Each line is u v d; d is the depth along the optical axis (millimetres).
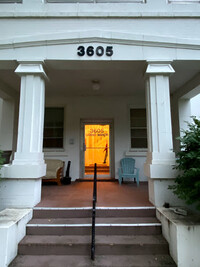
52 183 5355
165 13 3508
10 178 3008
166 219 2570
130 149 5863
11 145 5305
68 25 3521
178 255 2223
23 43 3297
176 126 5492
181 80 4676
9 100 5434
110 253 2436
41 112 3348
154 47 3330
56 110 6090
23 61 3256
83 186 4891
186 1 3738
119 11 3600
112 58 3297
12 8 3596
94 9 3604
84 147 6078
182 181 2678
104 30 3504
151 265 2236
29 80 3295
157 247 2469
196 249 2250
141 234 2713
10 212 2795
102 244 2449
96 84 4812
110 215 2980
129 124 5957
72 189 4488
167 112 3271
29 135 3162
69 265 2223
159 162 3102
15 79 4570
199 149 2459
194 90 4629
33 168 3002
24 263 2266
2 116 5410
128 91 5629
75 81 4816
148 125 3383
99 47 3301
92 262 2277
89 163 6113
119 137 5918
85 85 5121
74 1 3768
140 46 3330
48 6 3598
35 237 2623
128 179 5711
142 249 2455
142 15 3500
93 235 2350
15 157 3094
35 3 3600
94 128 6176
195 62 3412
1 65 3498
